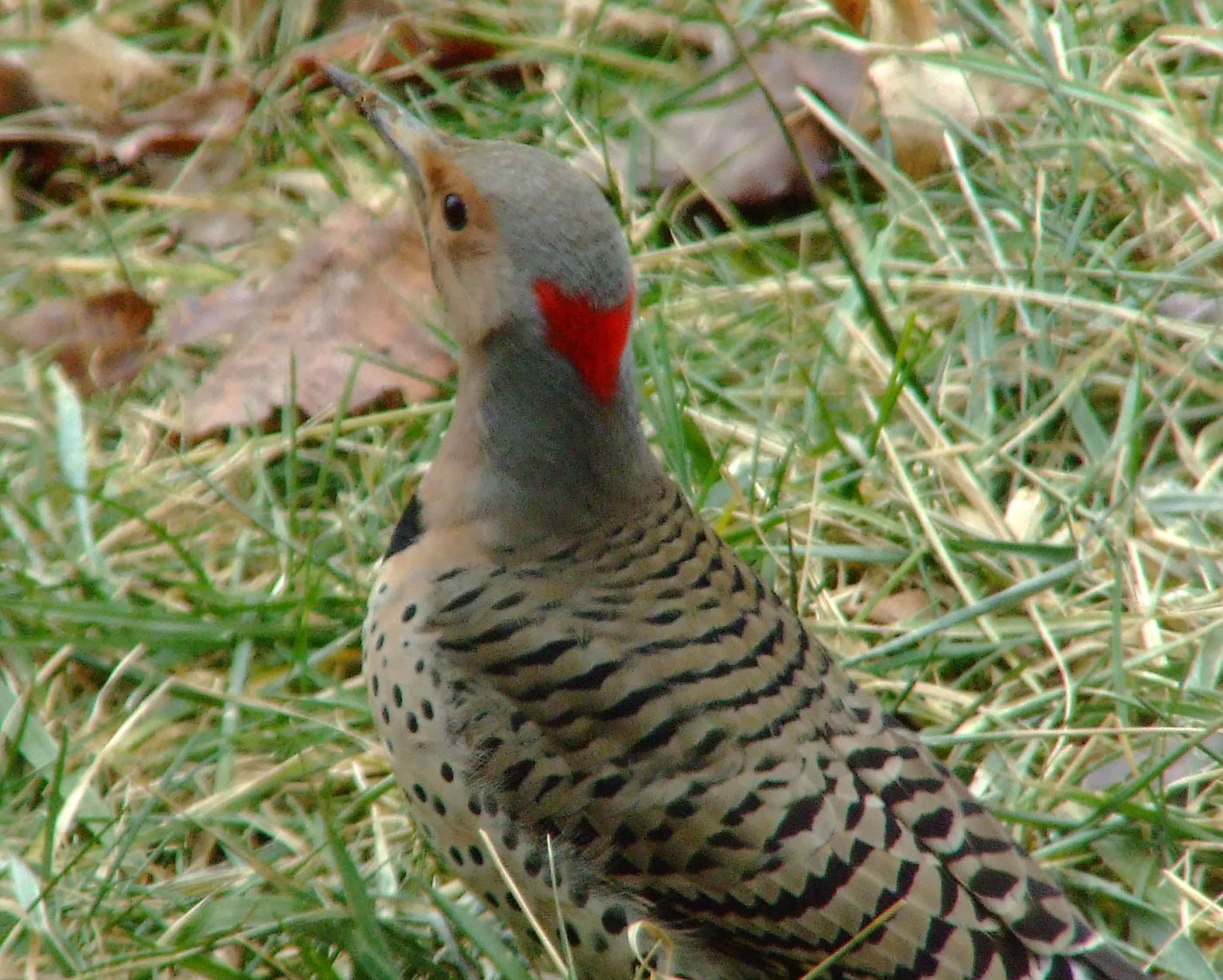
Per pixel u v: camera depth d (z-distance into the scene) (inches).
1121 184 474.6
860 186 494.0
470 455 315.3
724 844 292.4
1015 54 475.2
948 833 296.5
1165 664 378.9
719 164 484.1
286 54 511.5
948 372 438.9
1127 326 422.9
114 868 331.9
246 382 432.8
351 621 388.8
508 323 304.3
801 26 517.0
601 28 523.5
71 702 380.5
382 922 330.3
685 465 406.6
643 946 306.2
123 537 407.5
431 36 515.8
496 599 304.2
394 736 313.4
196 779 363.9
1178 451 422.9
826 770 295.9
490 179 304.0
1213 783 357.4
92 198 476.7
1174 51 501.7
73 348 443.2
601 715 295.4
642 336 440.8
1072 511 408.5
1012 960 289.3
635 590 304.7
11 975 327.6
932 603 395.9
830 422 407.8
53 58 510.6
